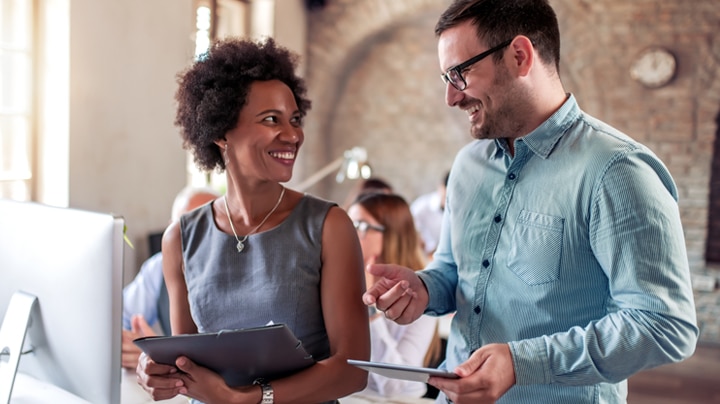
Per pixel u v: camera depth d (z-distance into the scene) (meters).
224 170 1.40
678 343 1.13
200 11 4.52
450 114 5.79
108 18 3.26
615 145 1.22
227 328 1.34
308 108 1.40
